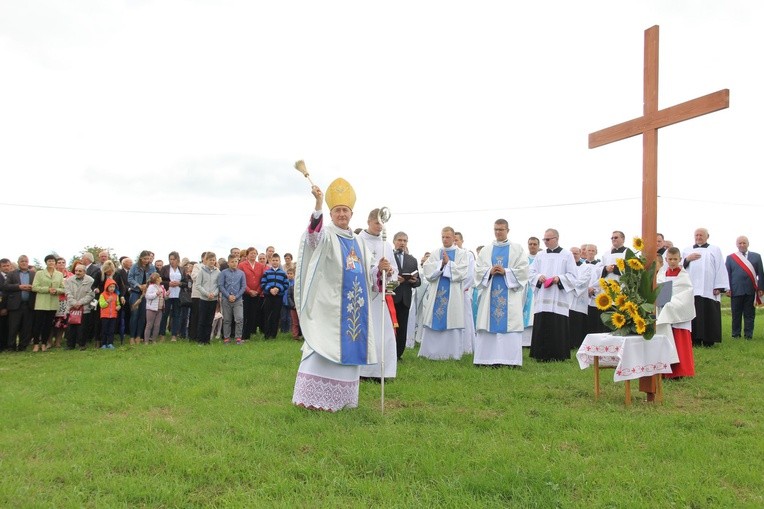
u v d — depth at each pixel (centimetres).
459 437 554
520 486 438
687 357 881
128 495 424
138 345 1355
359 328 676
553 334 1094
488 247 1087
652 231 748
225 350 1207
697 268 1254
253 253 1512
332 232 694
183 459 486
